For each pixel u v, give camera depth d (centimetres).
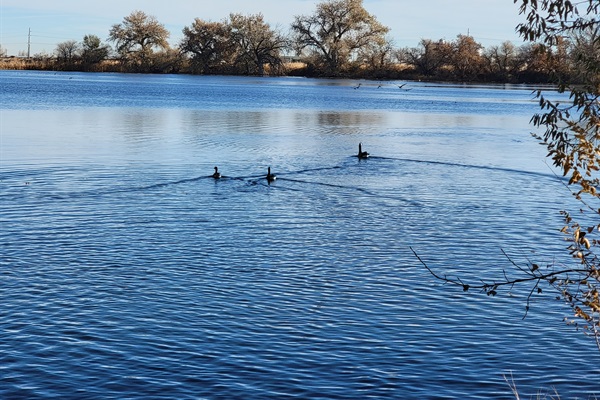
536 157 3778
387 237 1953
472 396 1044
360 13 13938
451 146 4247
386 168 3288
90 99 7506
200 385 1058
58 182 2678
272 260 1700
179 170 3039
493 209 2366
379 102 8581
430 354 1182
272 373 1101
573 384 1084
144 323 1283
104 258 1681
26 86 9731
